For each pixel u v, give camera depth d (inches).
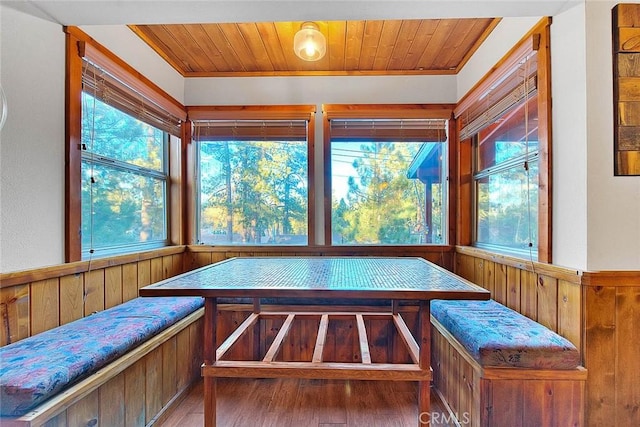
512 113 82.7
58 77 64.6
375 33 88.1
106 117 80.6
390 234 112.3
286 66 107.7
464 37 90.9
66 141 66.2
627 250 57.0
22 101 57.9
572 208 60.0
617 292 56.3
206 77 111.8
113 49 78.8
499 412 54.2
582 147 58.0
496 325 62.4
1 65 54.9
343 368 57.2
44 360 46.3
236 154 112.4
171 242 109.6
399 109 109.7
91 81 72.8
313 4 59.2
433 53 99.7
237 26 85.7
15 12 56.7
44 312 59.9
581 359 56.2
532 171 73.3
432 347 87.5
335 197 111.4
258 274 65.3
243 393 82.5
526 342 55.2
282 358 98.0
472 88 96.0
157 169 104.6
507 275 78.9
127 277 82.3
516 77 75.6
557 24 63.4
